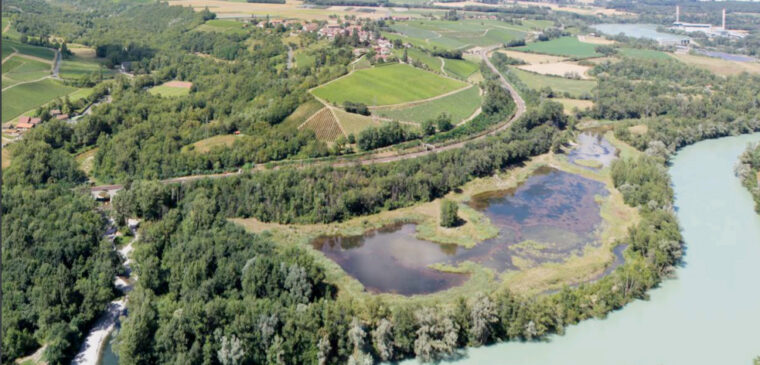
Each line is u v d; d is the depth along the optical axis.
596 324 145.38
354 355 128.25
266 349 126.38
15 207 183.00
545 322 140.12
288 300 142.88
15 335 129.25
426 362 130.75
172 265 156.75
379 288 161.62
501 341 138.25
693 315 150.50
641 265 162.62
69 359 129.62
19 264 149.75
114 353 128.62
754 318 149.50
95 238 172.62
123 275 164.75
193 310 125.56
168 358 121.44
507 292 142.75
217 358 124.00
